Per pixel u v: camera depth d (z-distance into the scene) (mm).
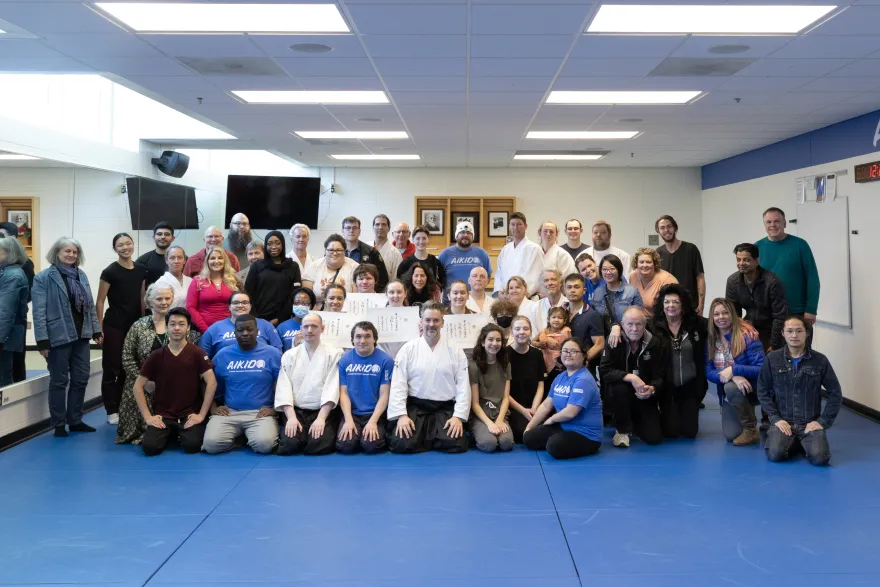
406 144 8812
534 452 4812
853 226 6574
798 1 3686
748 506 3680
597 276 5664
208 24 4180
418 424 4855
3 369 5090
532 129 7695
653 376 5020
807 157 7641
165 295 5086
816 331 7242
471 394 4980
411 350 4930
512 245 6297
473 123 7348
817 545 3156
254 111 6773
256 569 2939
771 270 5789
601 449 4883
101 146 7379
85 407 6320
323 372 4914
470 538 3264
